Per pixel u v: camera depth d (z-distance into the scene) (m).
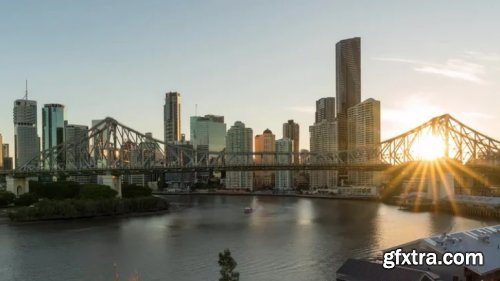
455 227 178.50
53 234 165.50
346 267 85.12
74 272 110.06
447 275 81.62
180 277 104.62
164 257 124.56
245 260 118.69
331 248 132.25
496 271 79.62
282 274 104.56
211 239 152.50
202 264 115.94
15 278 105.75
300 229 174.00
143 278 104.25
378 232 163.50
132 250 134.62
